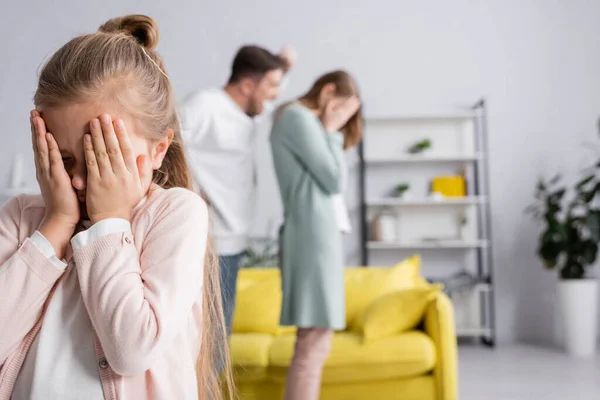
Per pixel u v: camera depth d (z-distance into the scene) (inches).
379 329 125.6
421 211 238.1
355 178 240.4
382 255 239.6
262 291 148.3
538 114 241.9
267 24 241.4
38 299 31.0
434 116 232.8
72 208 31.7
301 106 99.5
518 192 241.3
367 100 241.6
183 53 239.5
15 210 34.6
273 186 237.1
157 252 32.3
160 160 35.0
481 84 242.5
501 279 239.6
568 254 217.0
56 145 31.4
